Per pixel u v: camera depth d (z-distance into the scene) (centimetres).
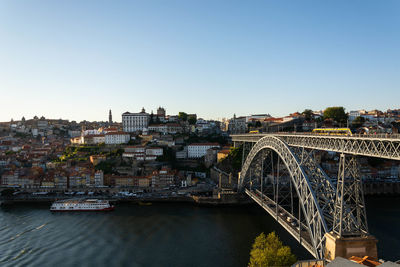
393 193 18062
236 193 15712
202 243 10262
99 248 9988
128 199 16525
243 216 13500
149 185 18850
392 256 8738
